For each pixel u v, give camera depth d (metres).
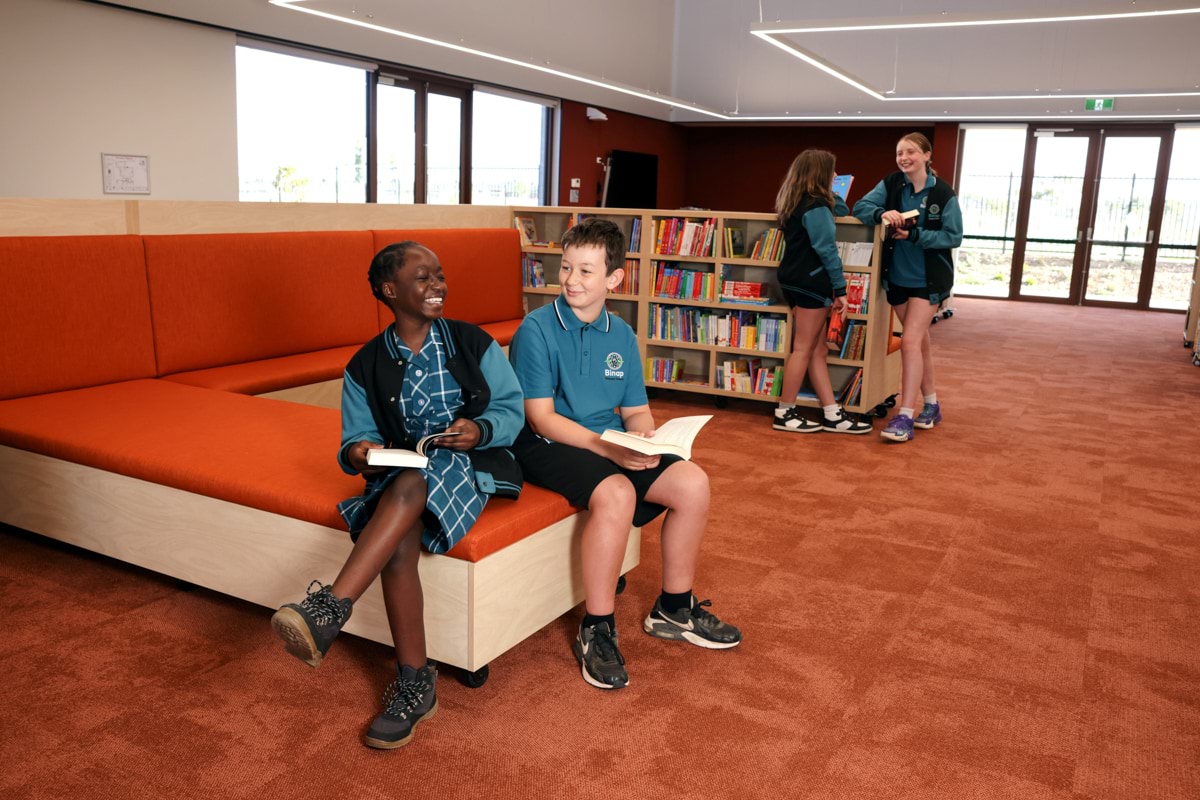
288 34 8.31
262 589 2.46
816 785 1.91
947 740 2.09
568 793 1.86
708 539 3.35
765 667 2.41
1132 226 12.64
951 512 3.74
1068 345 8.88
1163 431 5.29
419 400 2.20
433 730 2.06
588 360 2.51
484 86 10.95
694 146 15.73
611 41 12.67
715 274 5.53
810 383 5.49
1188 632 2.69
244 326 4.18
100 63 7.00
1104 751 2.07
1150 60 11.59
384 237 4.93
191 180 7.79
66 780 1.84
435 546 2.08
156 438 2.77
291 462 2.56
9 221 3.41
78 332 3.51
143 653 2.36
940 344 8.77
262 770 1.90
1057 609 2.83
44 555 2.97
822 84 13.32
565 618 2.68
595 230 2.44
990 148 13.20
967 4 12.07
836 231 5.37
